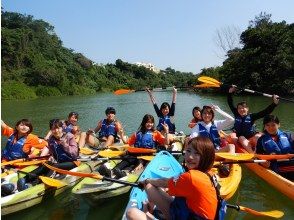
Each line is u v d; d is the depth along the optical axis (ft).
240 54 97.91
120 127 22.62
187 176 8.38
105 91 152.66
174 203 8.92
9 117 48.32
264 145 16.49
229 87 22.20
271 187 15.92
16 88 104.63
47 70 123.13
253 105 60.29
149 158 16.58
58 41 212.43
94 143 21.63
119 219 13.29
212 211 8.32
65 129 21.81
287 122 37.17
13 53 132.46
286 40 92.17
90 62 172.76
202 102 67.05
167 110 24.36
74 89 125.29
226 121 23.79
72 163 16.30
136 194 11.78
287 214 13.50
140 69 203.41
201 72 127.03
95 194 13.56
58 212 13.89
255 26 101.50
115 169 14.85
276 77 90.12
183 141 22.81
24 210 13.67
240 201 14.93
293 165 15.97
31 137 17.60
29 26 208.54
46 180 14.11
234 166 16.61
